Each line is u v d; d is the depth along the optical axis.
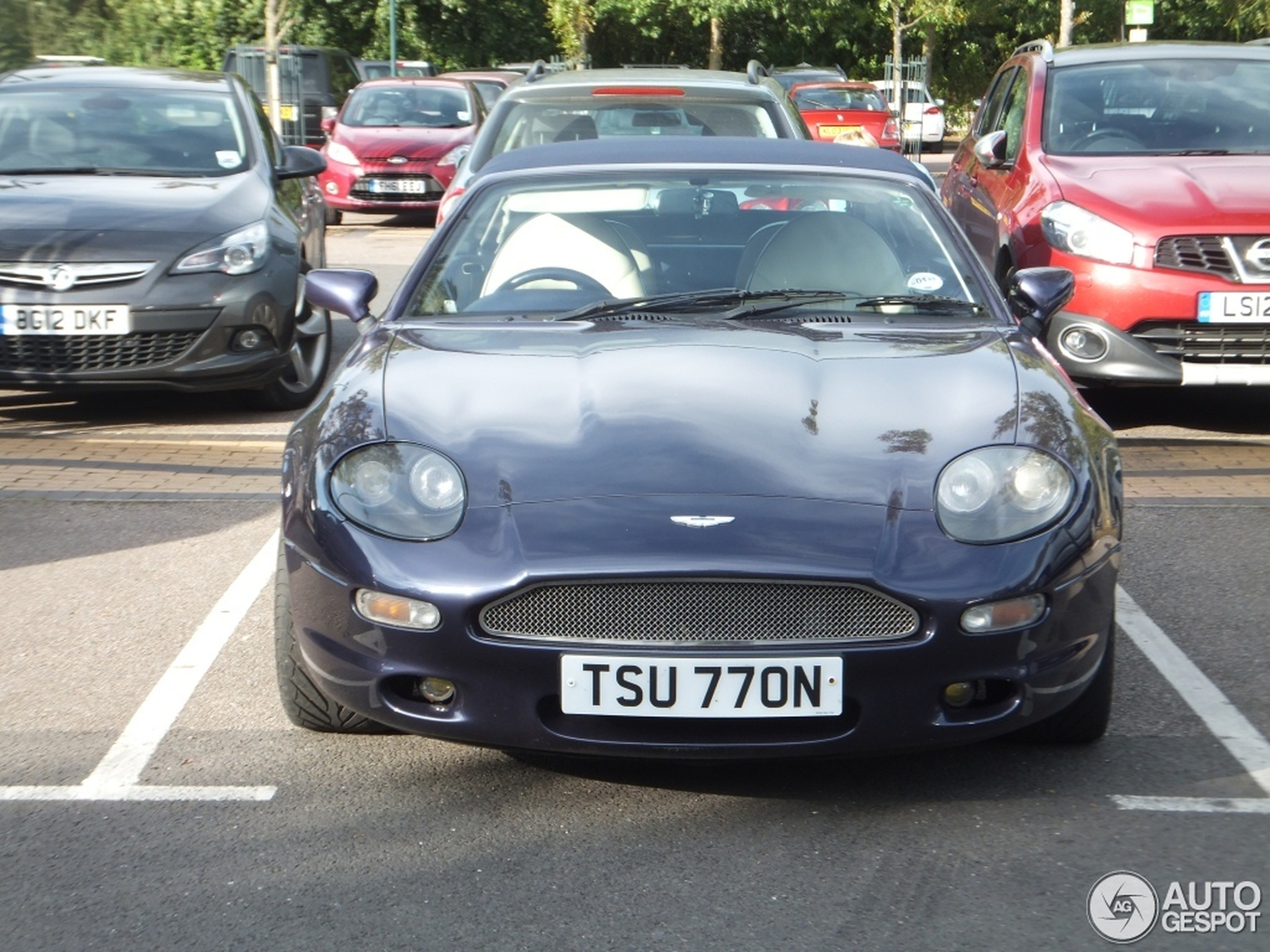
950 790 3.62
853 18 48.91
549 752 3.43
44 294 7.49
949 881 3.18
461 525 3.46
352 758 3.83
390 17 37.81
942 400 3.83
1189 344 7.30
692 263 4.71
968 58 50.69
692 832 3.41
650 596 3.36
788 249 4.70
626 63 50.91
